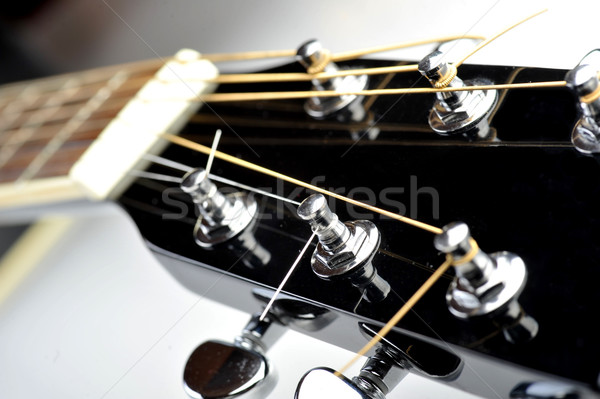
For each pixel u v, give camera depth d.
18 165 0.29
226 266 0.22
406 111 0.22
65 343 0.30
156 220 0.25
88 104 0.30
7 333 0.33
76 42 0.44
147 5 0.37
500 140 0.20
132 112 0.28
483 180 0.20
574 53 0.25
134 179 0.26
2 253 0.39
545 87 0.20
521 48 0.25
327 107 0.24
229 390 0.20
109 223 0.35
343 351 0.21
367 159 0.22
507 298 0.18
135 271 0.31
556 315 0.18
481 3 0.28
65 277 0.34
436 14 0.29
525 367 0.18
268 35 0.32
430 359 0.19
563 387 0.18
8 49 0.47
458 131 0.21
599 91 0.19
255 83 0.26
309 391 0.19
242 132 0.25
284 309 0.21
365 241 0.20
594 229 0.18
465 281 0.19
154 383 0.24
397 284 0.20
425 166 0.21
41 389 0.30
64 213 0.29
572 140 0.19
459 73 0.22
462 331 0.19
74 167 0.27
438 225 0.20
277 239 0.22
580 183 0.19
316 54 0.24
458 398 0.20
